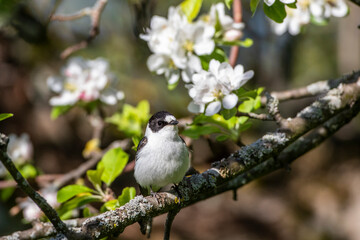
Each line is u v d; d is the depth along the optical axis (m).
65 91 9.93
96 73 9.84
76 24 17.39
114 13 18.23
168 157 7.09
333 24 19.77
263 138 6.91
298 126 6.98
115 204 6.82
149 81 18.12
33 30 10.38
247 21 17.20
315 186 20.05
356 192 19.09
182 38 7.67
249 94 6.94
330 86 8.59
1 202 15.41
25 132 15.55
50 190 9.52
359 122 20.86
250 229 18.94
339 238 17.88
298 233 18.50
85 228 5.56
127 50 18.03
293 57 18.98
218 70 6.65
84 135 16.22
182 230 18.89
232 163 6.67
